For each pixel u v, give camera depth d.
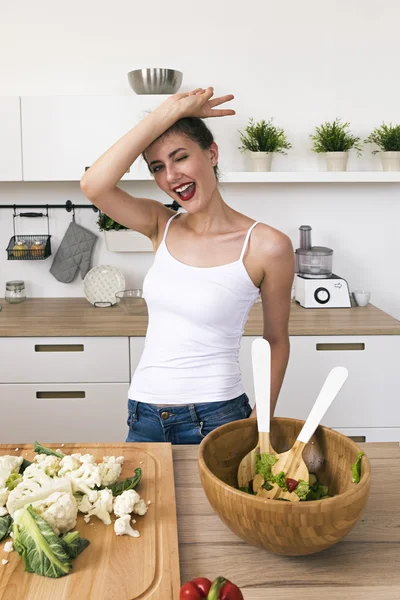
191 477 1.15
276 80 3.06
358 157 3.12
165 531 0.94
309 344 2.62
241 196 3.16
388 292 3.26
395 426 2.71
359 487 0.82
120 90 3.05
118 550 0.89
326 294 2.97
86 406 2.65
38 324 2.65
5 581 0.82
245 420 1.04
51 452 1.16
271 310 1.56
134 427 1.56
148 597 0.79
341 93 3.07
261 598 0.80
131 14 3.00
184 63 3.04
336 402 2.68
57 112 2.81
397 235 3.21
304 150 3.11
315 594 0.81
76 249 3.17
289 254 1.50
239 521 0.83
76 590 0.80
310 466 1.02
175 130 1.42
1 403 2.64
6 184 3.14
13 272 3.22
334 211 3.18
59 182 3.15
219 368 1.50
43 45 3.01
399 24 3.04
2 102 2.80
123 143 1.45
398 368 2.66
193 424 1.50
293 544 0.81
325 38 3.04
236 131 3.08
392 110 3.09
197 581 0.68
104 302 3.04
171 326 1.51
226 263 1.48
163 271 1.53
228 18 3.01
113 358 2.62
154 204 1.64
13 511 0.93
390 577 0.84
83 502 0.98
